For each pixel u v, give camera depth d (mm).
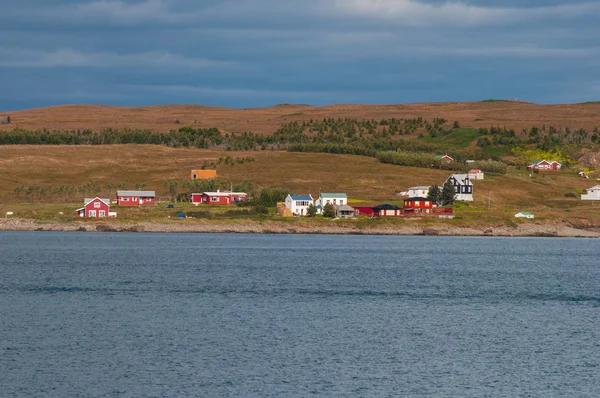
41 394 172750
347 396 174500
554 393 179250
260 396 173250
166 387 178500
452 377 190625
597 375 194125
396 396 175125
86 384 179875
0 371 188875
